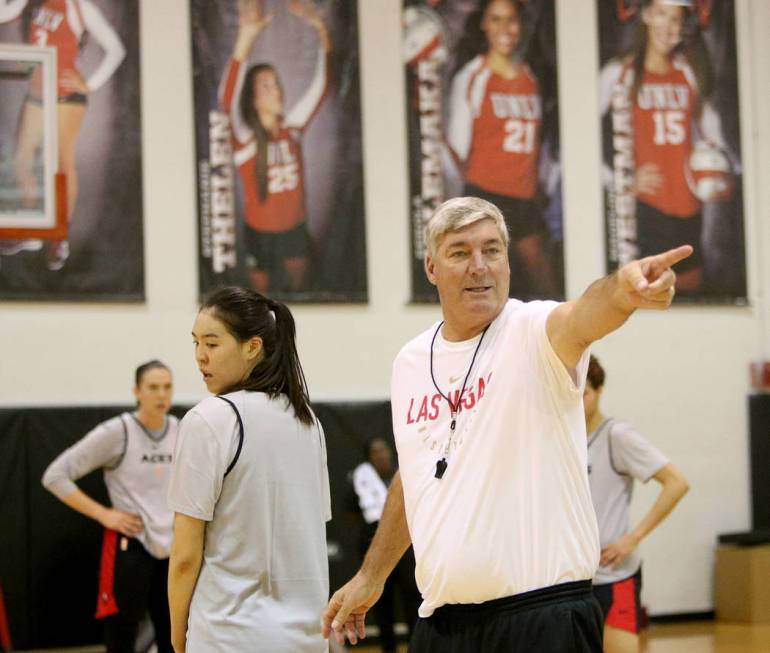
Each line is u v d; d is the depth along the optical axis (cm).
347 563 1806
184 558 625
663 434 2005
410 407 591
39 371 1752
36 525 1694
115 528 1368
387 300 1909
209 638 613
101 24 1806
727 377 2045
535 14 1986
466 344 570
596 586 1049
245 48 1869
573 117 2005
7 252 1750
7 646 1488
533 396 530
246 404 645
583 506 539
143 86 1825
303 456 661
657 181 2033
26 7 1769
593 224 2000
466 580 532
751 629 1883
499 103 1964
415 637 573
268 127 1870
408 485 582
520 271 1953
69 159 1781
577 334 497
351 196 1897
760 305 2077
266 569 629
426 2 1950
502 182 1958
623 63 2030
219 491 630
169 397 1415
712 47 2073
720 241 2056
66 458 1391
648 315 2020
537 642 516
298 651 623
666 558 1983
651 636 1831
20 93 1631
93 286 1780
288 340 681
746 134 2086
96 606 1695
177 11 1847
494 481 534
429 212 1930
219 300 666
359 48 1919
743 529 2023
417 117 1933
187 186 1834
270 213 1862
